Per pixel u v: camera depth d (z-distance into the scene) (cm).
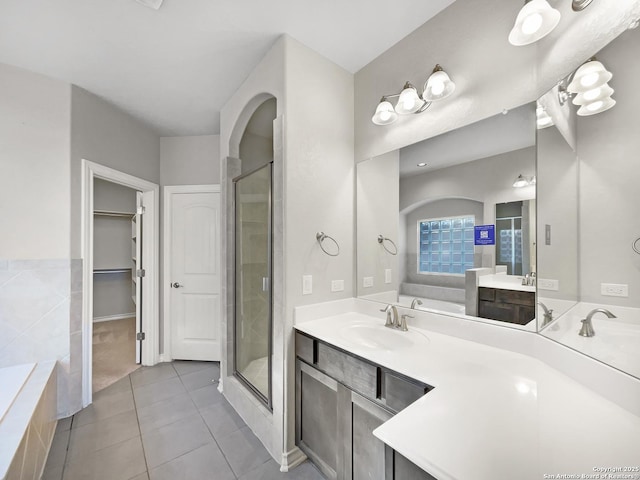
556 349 111
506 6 132
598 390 92
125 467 164
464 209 150
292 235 174
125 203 471
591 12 96
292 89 174
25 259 207
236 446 183
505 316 135
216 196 323
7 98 201
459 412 84
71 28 168
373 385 124
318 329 166
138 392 251
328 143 194
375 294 195
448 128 157
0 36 174
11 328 203
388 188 188
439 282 162
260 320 209
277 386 175
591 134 95
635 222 81
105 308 477
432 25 162
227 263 248
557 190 110
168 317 320
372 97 198
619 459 65
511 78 130
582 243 98
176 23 164
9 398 162
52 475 158
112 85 228
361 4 152
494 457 66
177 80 222
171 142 326
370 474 125
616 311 86
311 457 160
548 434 73
